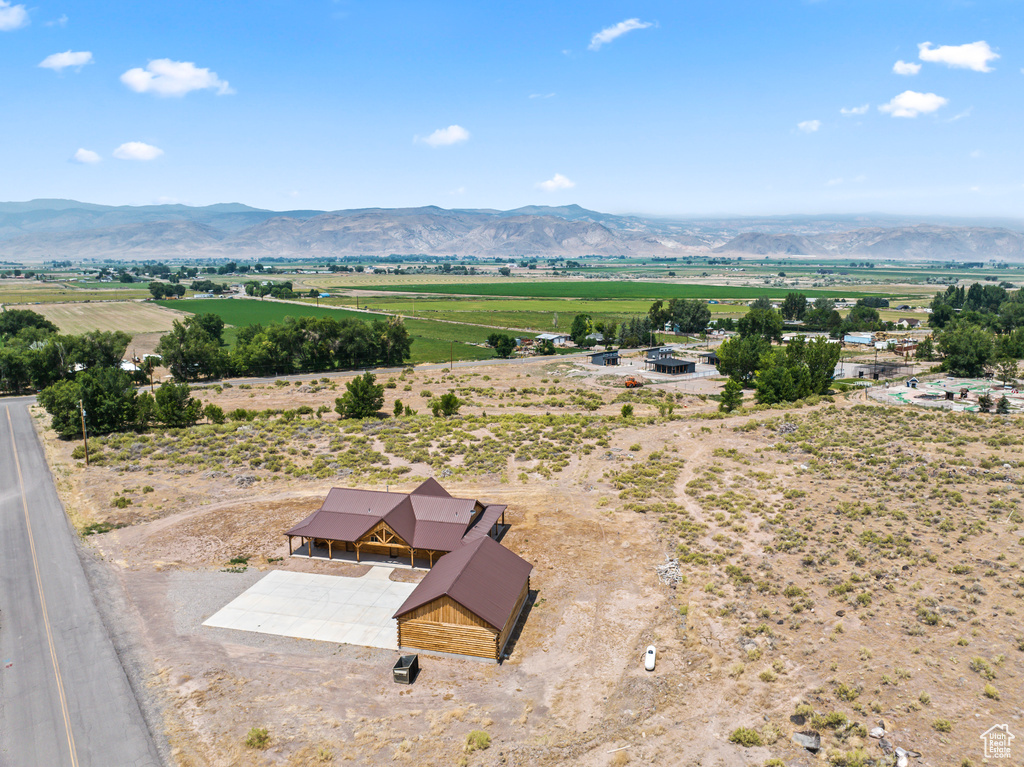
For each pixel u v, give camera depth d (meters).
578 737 31.64
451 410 103.12
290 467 73.81
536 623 42.16
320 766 30.08
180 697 35.06
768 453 75.56
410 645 39.47
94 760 30.67
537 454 77.94
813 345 121.56
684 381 142.38
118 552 52.97
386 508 52.28
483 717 33.28
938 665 34.78
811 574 45.84
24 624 42.31
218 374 150.12
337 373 155.62
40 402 91.81
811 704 32.78
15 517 60.22
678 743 30.83
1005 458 65.81
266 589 46.72
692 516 57.91
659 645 39.22
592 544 53.38
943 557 46.16
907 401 103.12
